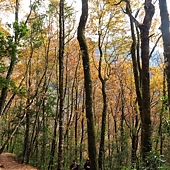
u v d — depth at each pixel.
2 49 9.94
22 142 30.20
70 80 28.67
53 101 23.36
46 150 26.00
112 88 30.52
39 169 22.41
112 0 14.66
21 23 10.20
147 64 8.31
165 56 5.87
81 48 9.89
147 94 8.27
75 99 29.23
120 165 19.59
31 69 24.56
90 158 9.15
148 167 5.96
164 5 5.96
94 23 20.59
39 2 17.03
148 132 8.04
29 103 20.48
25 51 19.95
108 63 22.88
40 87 24.38
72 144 27.17
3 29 15.26
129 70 27.67
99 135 25.55
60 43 12.63
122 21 20.33
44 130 24.42
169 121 6.66
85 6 10.17
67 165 24.59
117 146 22.97
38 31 17.38
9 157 24.47
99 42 20.62
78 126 36.16
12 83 12.14
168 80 5.80
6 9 16.88
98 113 33.06
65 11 14.13
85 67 9.76
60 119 11.94
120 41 21.28
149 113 8.19
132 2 15.08
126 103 28.62
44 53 24.45
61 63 12.46
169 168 5.97
